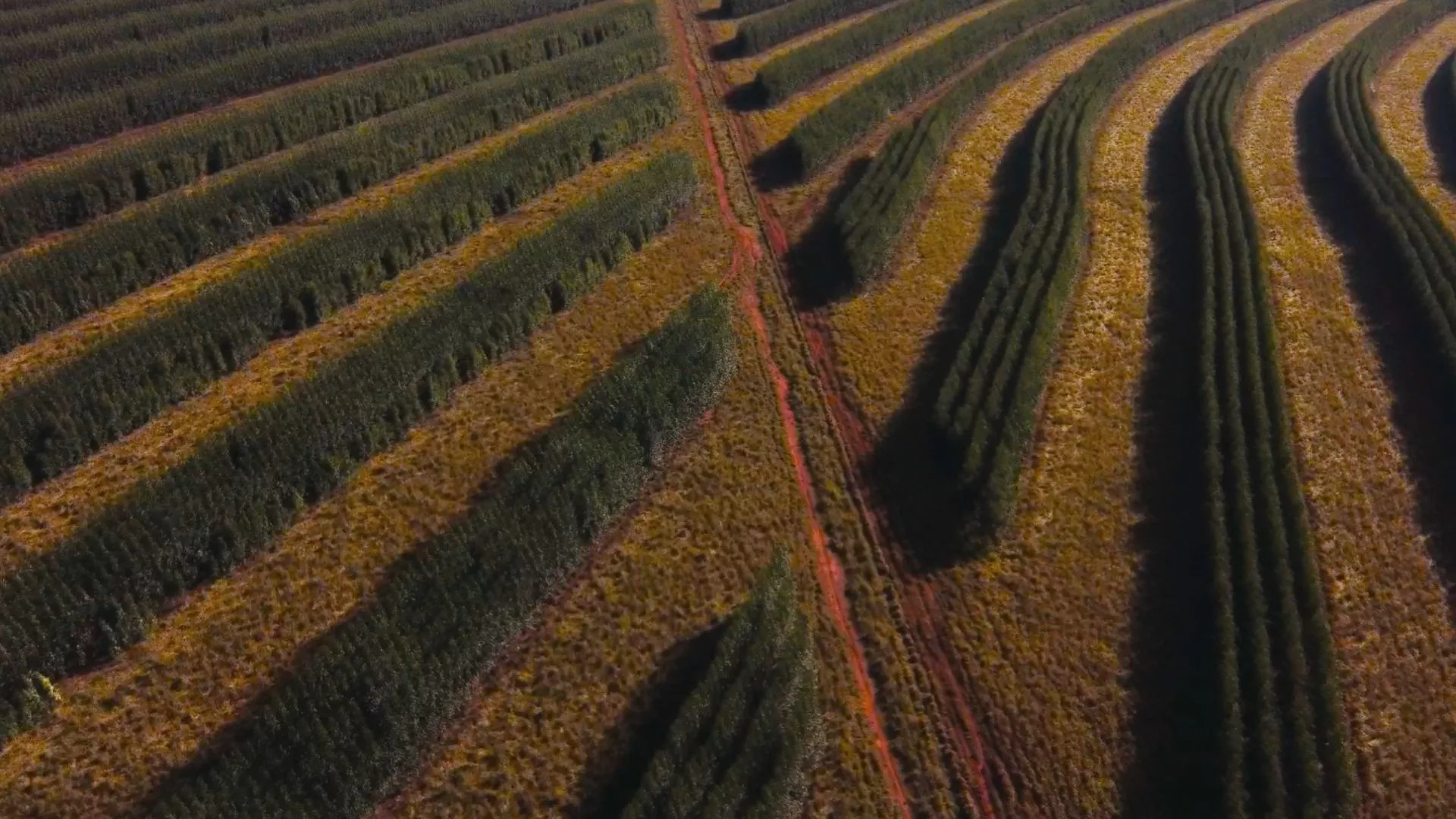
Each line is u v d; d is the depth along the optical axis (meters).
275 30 66.12
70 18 65.38
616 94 63.22
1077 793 32.81
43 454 35.75
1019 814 32.44
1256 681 33.44
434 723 31.06
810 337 48.66
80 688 30.69
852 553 39.25
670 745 30.78
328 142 54.47
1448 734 33.69
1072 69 75.56
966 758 33.62
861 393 45.59
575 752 31.69
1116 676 35.38
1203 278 50.28
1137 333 49.03
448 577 33.72
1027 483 41.38
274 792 27.94
